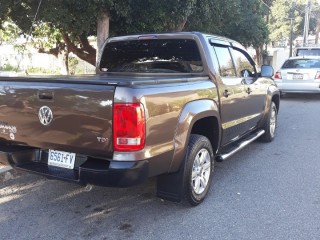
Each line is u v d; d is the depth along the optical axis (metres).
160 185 4.29
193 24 11.70
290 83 14.11
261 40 20.56
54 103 3.72
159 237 3.86
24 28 9.38
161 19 10.15
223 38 5.63
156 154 3.70
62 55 14.79
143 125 3.49
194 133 4.93
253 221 4.21
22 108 3.98
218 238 3.84
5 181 5.41
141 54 5.45
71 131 3.68
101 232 3.97
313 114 11.49
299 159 6.64
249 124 6.41
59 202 4.73
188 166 4.24
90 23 9.35
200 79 4.62
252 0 18.84
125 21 9.79
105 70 5.81
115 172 3.46
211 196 4.91
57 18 8.78
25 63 22.94
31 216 4.34
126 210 4.50
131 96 3.40
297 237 3.86
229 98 5.24
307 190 5.14
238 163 6.39
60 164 3.91
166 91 3.83
